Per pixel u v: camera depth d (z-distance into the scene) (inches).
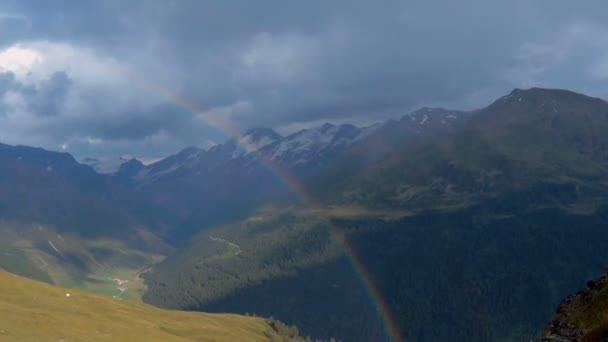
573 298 1895.9
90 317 6392.7
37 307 6161.4
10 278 7057.1
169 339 6422.2
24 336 4877.0
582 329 1593.3
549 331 1744.6
